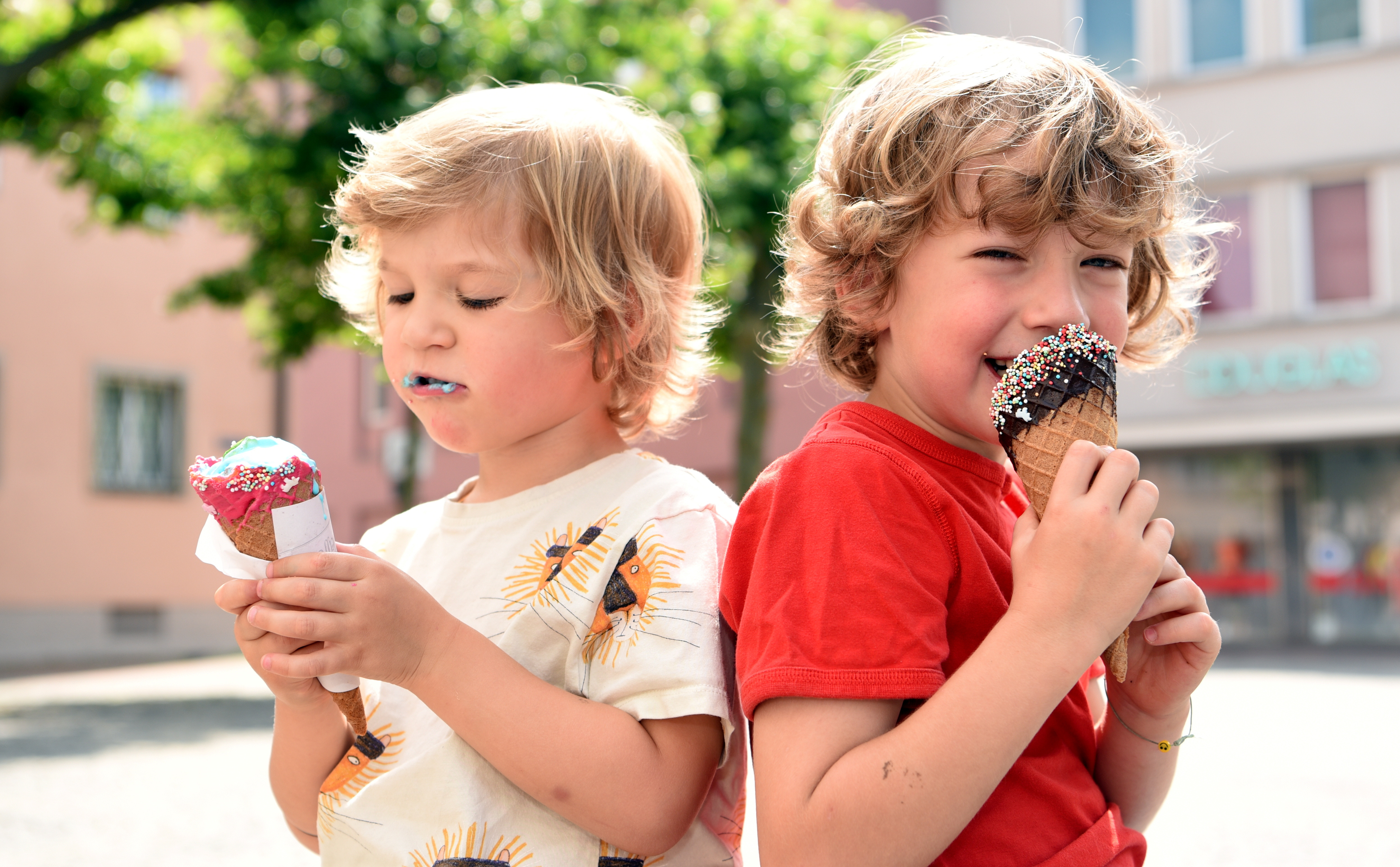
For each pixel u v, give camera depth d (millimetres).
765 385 16781
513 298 1937
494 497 2141
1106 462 1611
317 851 2197
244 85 17578
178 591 25391
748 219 15047
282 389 27562
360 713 1876
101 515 24297
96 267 24484
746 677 1638
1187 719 1934
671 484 2043
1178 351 2314
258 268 17828
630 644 1862
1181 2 22188
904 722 1561
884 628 1592
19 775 8711
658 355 2145
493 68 15508
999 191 1689
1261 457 22641
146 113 18594
